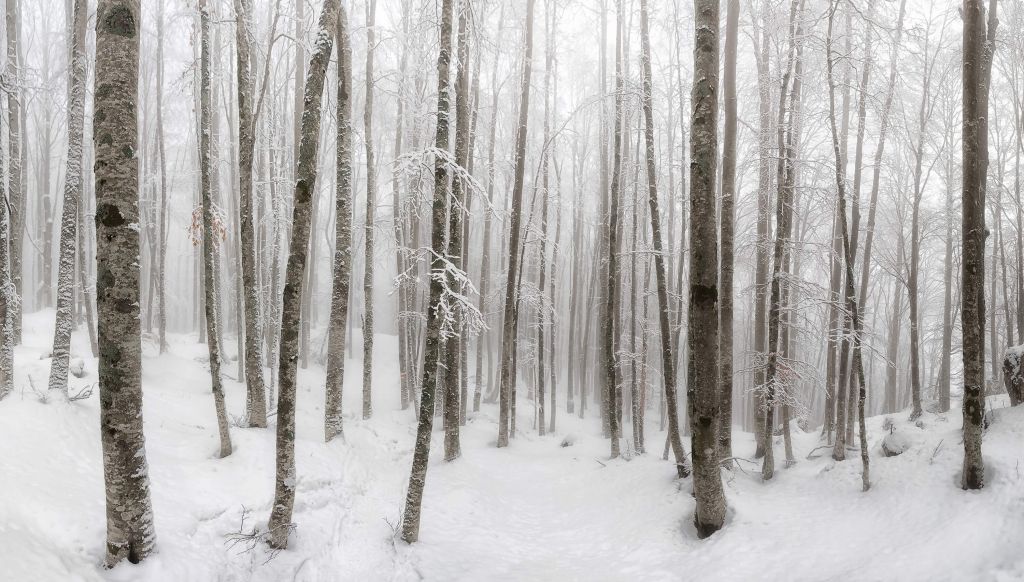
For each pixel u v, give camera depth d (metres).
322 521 7.57
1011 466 6.73
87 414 7.73
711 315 7.66
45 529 5.13
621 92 10.88
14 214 12.20
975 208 6.95
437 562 7.33
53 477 6.01
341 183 10.91
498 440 14.87
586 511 9.87
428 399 7.62
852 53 11.30
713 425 7.74
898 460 8.38
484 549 8.08
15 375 9.34
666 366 10.20
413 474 7.70
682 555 7.41
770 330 9.99
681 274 12.96
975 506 6.43
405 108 16.12
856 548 6.48
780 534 7.20
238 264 15.66
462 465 11.75
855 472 8.72
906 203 16.59
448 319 7.54
